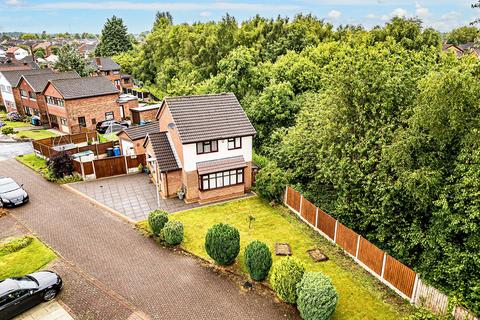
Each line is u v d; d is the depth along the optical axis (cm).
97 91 4738
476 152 1491
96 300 1608
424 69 2391
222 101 2889
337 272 1836
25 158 3619
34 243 2059
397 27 5666
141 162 3256
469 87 1565
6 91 5931
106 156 3666
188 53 6931
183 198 2698
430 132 1677
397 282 1669
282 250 2011
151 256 1962
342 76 2183
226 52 6081
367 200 2016
